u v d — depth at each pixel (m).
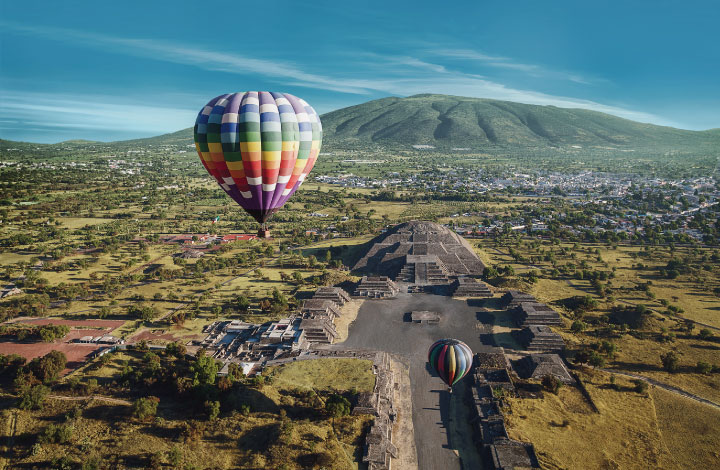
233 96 78.19
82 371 90.06
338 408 74.00
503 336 107.19
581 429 72.56
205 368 83.19
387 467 64.56
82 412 75.12
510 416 75.50
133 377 85.06
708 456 66.31
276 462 63.91
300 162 81.81
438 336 107.75
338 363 92.62
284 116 77.25
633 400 80.19
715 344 99.62
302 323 105.88
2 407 77.31
